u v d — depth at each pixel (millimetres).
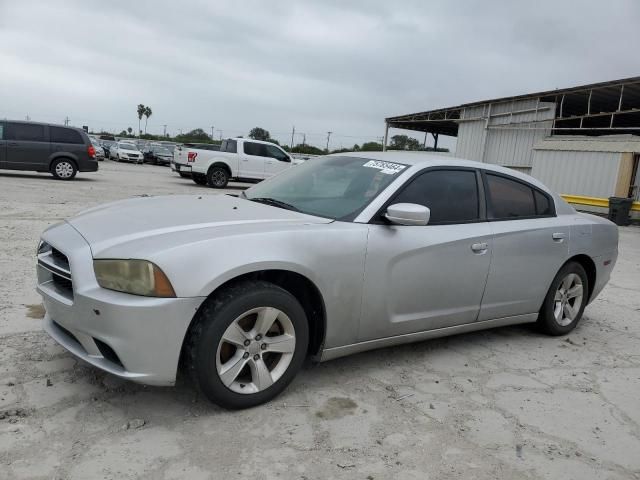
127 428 2732
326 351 3320
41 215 9062
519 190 4461
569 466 2744
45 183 15031
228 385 2895
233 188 19359
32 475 2311
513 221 4262
